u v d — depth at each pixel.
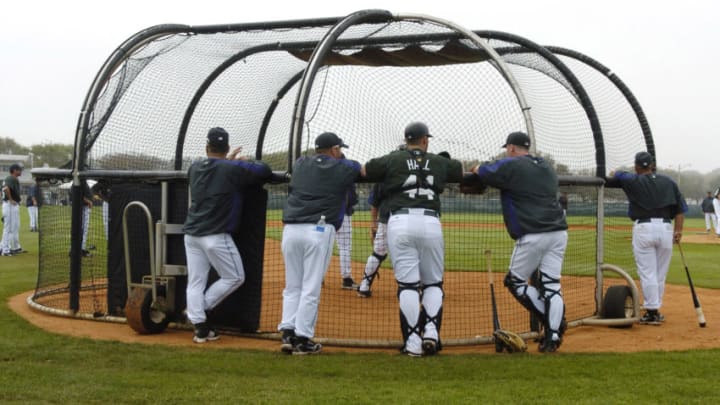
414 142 6.74
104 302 9.61
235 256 7.20
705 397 5.14
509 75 7.23
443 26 7.57
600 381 5.60
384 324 8.38
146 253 8.20
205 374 5.75
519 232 6.79
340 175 6.64
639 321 8.67
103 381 5.43
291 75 11.03
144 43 8.70
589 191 9.20
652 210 8.62
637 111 10.03
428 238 6.45
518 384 5.48
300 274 6.68
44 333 7.41
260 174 7.15
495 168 6.75
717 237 28.27
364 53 8.98
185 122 10.19
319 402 4.89
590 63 9.55
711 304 10.33
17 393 5.07
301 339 6.54
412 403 4.88
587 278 12.85
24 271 13.31
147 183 8.16
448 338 7.46
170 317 7.84
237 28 8.71
